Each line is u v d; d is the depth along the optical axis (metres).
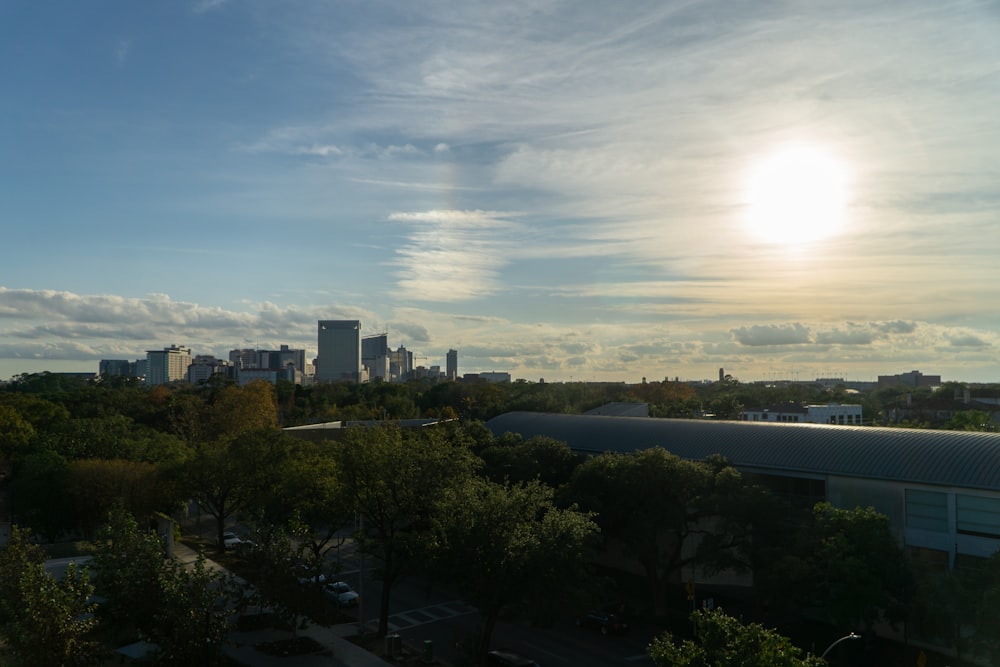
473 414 145.25
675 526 49.56
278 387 190.50
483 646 39.44
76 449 80.50
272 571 42.78
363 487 48.28
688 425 66.00
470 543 38.31
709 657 24.16
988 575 38.28
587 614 48.25
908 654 43.00
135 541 36.84
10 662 31.67
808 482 52.75
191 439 116.94
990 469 44.03
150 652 34.50
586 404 152.50
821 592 41.19
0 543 60.75
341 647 43.97
